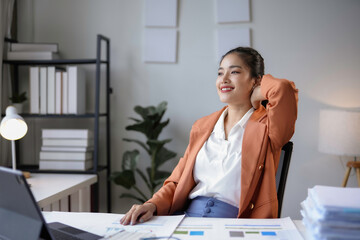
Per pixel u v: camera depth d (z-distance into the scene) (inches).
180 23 104.4
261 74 54.9
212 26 103.3
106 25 106.5
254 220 40.8
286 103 47.3
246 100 54.1
